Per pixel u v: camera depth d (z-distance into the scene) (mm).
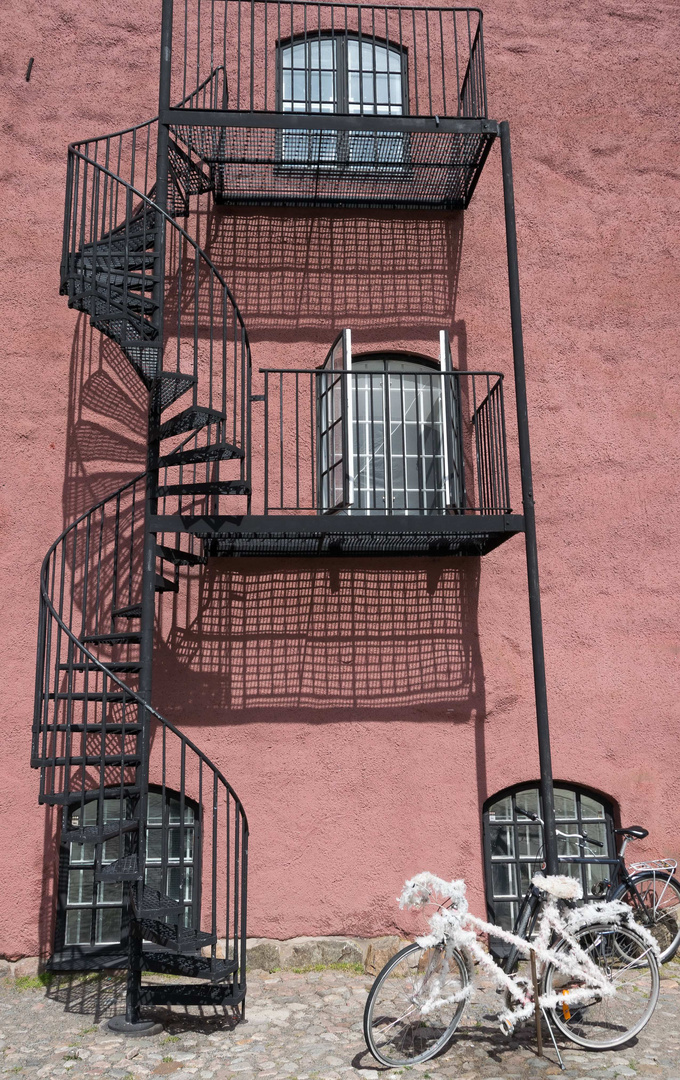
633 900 5230
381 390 6105
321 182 6023
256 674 5531
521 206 6312
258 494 5777
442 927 3754
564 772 5547
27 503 5617
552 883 3949
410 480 5984
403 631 5656
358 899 5273
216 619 5574
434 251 6223
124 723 4379
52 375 5801
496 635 5691
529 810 5605
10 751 5301
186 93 6262
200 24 6352
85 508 5664
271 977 5023
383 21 6543
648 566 5859
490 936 5262
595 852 5578
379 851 5352
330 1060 3793
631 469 5984
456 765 5508
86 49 6238
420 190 6145
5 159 6008
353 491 5910
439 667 5625
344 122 5488
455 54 6465
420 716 5551
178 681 5465
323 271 6133
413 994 3814
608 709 5648
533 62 6523
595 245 6297
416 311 6125
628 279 6266
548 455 5953
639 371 6137
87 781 5320
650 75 6590
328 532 5012
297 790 5398
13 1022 4352
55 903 5168
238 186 6027
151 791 5387
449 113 6418
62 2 6281
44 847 5227
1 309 5816
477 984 4836
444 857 5371
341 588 5684
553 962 3832
